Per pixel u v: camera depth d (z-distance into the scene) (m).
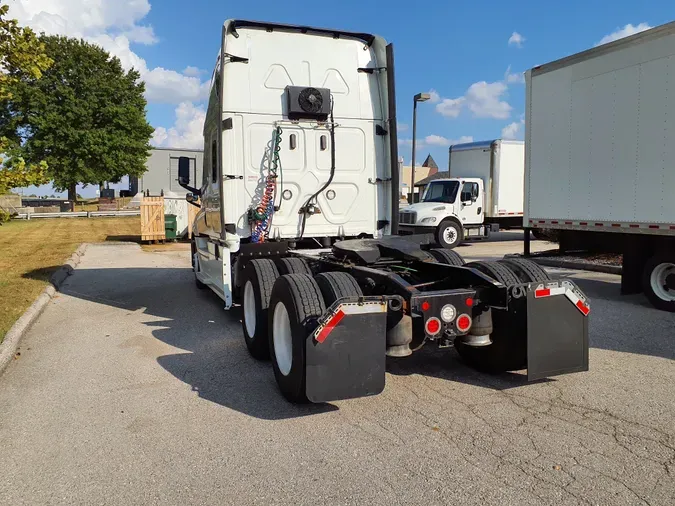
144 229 19.41
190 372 5.29
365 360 3.94
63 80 47.06
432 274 5.29
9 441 3.80
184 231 21.20
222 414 4.23
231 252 6.64
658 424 3.90
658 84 7.94
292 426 3.98
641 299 8.55
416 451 3.54
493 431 3.83
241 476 3.27
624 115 8.53
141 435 3.87
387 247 5.65
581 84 9.31
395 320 4.24
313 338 3.82
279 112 6.75
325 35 6.94
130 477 3.29
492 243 20.67
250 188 6.71
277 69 6.75
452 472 3.26
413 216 17.97
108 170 48.41
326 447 3.62
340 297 4.16
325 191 6.99
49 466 3.44
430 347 5.95
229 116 6.58
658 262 7.82
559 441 3.65
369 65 7.12
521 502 2.93
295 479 3.22
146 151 50.84
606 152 8.88
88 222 32.31
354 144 7.07
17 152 6.05
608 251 9.17
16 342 6.21
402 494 3.03
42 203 59.09
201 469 3.37
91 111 47.16
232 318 7.68
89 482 3.23
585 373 5.05
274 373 4.68
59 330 7.08
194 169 9.25
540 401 4.38
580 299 4.45
